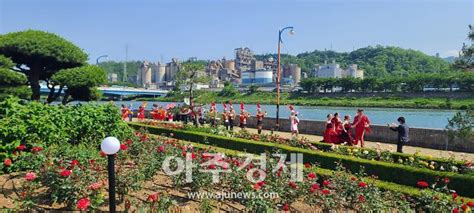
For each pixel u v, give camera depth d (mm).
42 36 28250
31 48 26688
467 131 10531
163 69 142625
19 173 9461
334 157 11781
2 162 9430
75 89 28406
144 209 6930
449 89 74938
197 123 22859
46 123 10750
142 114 30312
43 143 10195
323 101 78750
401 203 7562
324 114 54344
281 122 25375
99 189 7109
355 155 12430
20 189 8234
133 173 7953
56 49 27688
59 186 7031
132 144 11242
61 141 10820
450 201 7258
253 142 15039
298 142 14273
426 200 7582
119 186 7574
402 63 143750
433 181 9500
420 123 38125
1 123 9797
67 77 26625
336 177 8359
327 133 16750
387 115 51219
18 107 10719
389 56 148000
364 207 7227
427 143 17750
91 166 8211
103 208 7258
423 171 9727
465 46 10891
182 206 7613
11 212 6887
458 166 10641
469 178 8945
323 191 7488
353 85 83250
